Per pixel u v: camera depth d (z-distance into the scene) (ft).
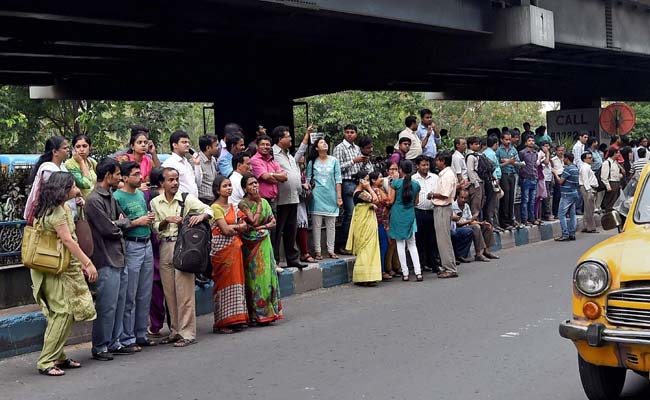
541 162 59.98
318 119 101.19
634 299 17.13
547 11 59.93
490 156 53.01
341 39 61.98
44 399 21.95
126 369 24.95
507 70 86.12
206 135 35.78
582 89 102.99
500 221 56.03
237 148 37.32
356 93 103.09
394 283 40.73
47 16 45.06
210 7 49.90
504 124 155.43
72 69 67.41
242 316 29.71
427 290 37.88
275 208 37.52
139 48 59.82
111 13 46.09
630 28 73.56
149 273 27.78
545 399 20.22
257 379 23.12
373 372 23.32
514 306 32.65
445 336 27.66
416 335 27.99
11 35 48.78
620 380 19.85
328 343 27.40
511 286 37.86
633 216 21.02
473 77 92.84
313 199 41.45
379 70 70.38
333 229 42.14
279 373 23.68
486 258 48.39
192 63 70.95
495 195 51.39
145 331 28.12
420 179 43.57
